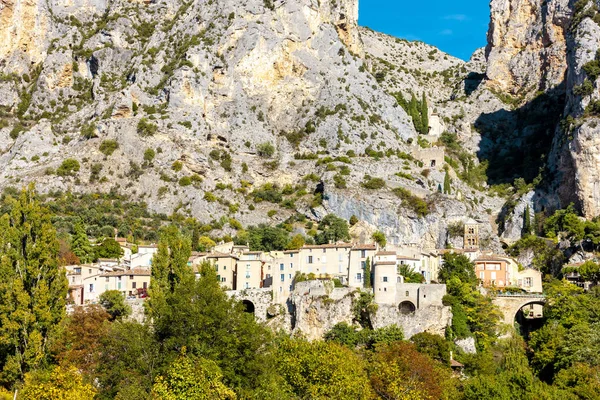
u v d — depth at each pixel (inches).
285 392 4953.3
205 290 5206.7
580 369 5757.9
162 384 4503.0
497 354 6643.7
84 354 5305.1
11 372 5029.5
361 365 5521.7
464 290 7086.6
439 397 5246.1
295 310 7140.8
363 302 6899.6
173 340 4862.2
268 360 4990.2
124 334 4940.9
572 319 6752.0
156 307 5236.2
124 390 4493.1
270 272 7869.1
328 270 7460.6
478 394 5339.6
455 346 6604.3
